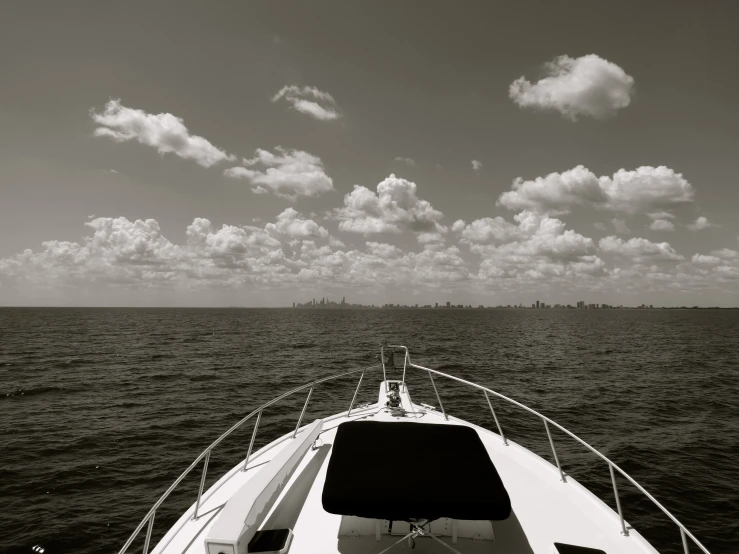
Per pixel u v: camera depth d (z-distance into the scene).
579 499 5.07
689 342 70.44
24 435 19.06
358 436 4.20
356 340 70.50
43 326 106.69
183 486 13.95
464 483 3.49
